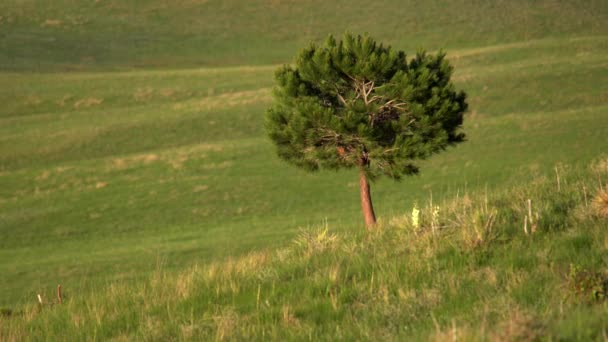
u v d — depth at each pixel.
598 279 14.70
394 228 26.59
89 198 88.69
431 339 12.73
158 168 99.75
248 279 22.36
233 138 117.44
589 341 11.59
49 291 53.47
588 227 20.11
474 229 21.11
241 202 84.81
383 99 36.66
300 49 38.03
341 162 37.16
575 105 126.75
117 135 120.12
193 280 23.73
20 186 95.56
